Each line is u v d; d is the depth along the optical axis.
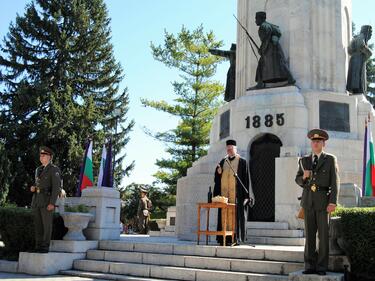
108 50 41.62
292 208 13.77
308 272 8.11
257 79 17.06
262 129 16.06
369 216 8.33
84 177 17.27
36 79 38.88
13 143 36.31
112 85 41.69
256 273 9.38
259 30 16.92
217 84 36.91
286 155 14.59
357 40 17.30
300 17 17.23
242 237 11.62
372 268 8.34
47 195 11.34
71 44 40.22
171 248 11.01
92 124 38.84
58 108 35.94
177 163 36.78
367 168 14.48
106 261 11.25
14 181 34.50
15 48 39.03
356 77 17.14
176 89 37.56
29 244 12.16
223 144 17.36
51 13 40.34
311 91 16.36
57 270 11.14
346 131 16.22
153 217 39.34
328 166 8.39
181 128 36.28
